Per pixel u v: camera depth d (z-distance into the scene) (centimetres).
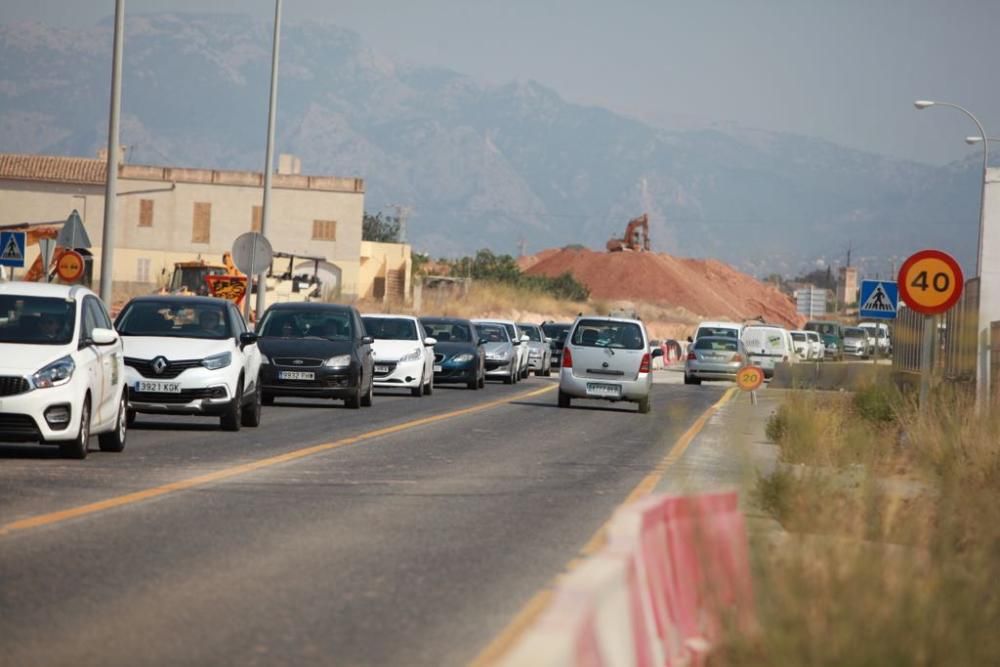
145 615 2402
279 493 4059
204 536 3250
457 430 6706
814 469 3709
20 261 8638
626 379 8894
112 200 8712
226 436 5906
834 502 3297
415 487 4341
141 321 6344
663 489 4478
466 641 2284
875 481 3472
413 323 9881
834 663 1894
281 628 2342
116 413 5050
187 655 2139
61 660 2081
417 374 9575
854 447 4853
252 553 3052
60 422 4638
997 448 4572
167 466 4653
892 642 1934
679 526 2383
